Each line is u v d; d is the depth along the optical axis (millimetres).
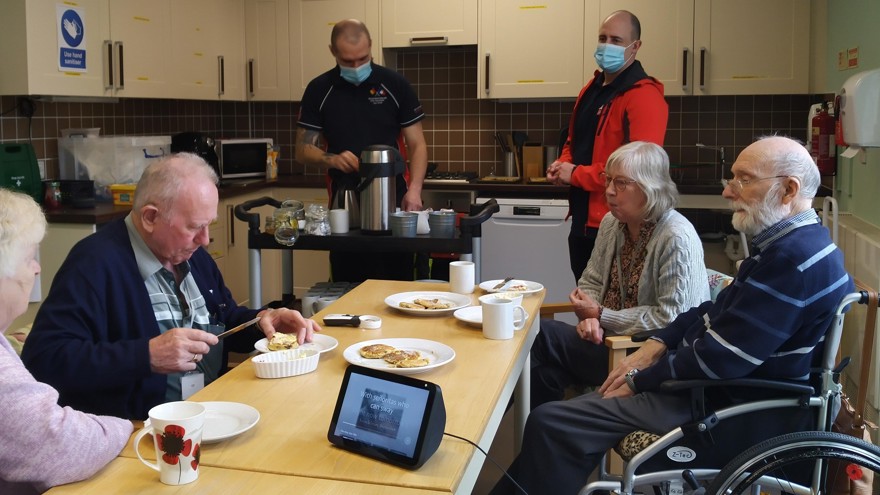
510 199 5051
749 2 4855
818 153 4172
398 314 2508
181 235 2029
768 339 2072
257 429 1596
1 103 4109
